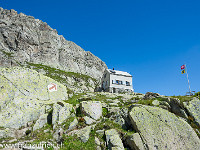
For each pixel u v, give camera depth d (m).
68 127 14.90
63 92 24.59
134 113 15.29
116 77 46.56
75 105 19.69
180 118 14.91
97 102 18.94
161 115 14.83
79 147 12.39
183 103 16.77
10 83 18.62
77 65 101.88
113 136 13.32
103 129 14.73
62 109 17.31
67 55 99.69
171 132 13.23
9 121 14.88
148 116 14.76
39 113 17.67
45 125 16.05
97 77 108.94
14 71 20.41
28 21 93.62
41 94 20.72
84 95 27.83
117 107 19.30
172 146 12.23
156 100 19.03
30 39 80.31
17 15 94.69
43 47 86.31
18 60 64.00
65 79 61.72
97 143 12.95
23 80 20.31
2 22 78.44
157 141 12.48
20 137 13.88
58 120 16.12
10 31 75.12
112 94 32.16
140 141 12.44
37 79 22.23
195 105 16.59
